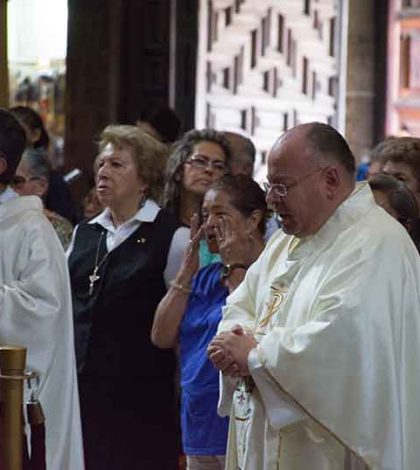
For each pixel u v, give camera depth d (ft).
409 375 14.65
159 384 20.21
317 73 40.96
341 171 14.89
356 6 42.68
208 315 18.62
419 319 14.69
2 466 15.38
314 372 14.34
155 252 20.07
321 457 14.71
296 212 14.92
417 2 42.60
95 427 19.98
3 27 31.07
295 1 40.27
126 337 20.03
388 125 43.16
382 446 14.39
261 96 39.83
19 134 17.65
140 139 20.47
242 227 18.25
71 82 38.58
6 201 17.66
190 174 22.07
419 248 18.48
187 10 38.50
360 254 14.56
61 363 17.65
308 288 14.85
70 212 28.60
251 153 24.02
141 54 38.50
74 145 38.55
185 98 38.55
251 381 15.15
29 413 16.21
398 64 42.98
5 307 17.13
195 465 18.86
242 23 39.34
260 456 15.12
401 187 18.57
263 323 15.31
